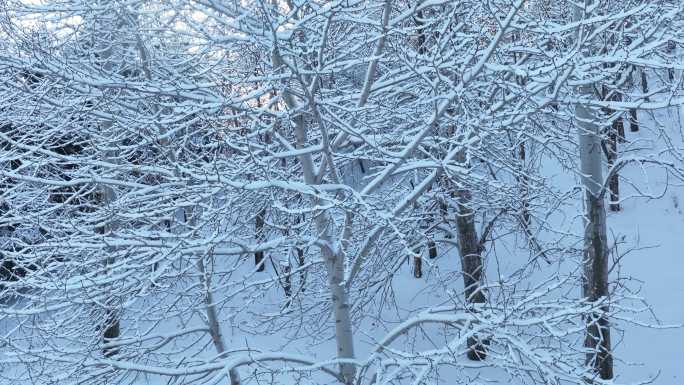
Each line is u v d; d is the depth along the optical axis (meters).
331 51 6.86
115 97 6.66
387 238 9.35
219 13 6.68
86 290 6.67
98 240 7.18
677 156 8.85
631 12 6.10
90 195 9.84
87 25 7.04
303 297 10.49
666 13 6.30
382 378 6.94
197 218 7.93
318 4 6.68
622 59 6.04
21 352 6.93
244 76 7.10
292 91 6.96
